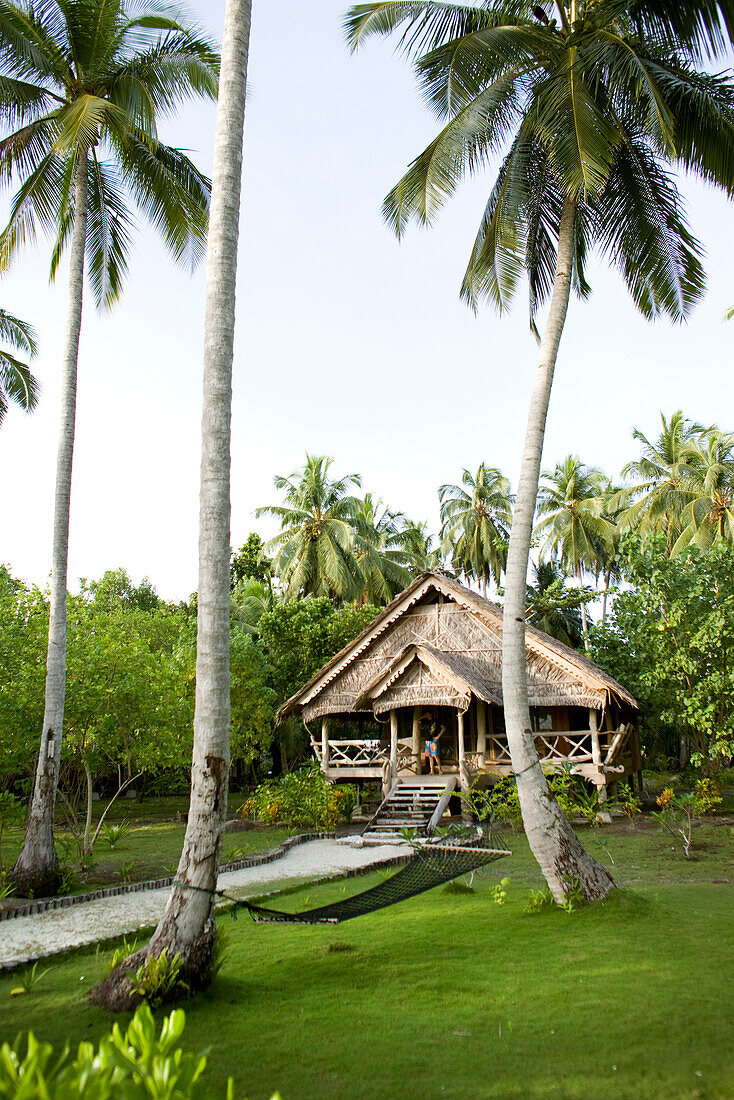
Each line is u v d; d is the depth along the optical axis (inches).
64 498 526.9
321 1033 227.3
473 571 1893.5
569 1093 182.7
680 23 434.9
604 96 455.5
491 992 261.9
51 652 506.6
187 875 273.7
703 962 283.7
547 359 432.5
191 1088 90.3
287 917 294.0
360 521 1626.5
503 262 471.8
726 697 818.8
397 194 483.5
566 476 1708.9
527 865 570.6
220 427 308.3
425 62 463.5
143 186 617.9
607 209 502.3
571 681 848.9
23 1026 241.4
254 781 1405.0
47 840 480.1
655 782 1227.9
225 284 318.7
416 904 443.5
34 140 565.9
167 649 1190.3
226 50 336.2
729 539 1316.4
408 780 861.2
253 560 1983.3
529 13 479.8
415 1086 190.1
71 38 541.0
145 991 248.5
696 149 450.9
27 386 787.4
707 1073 187.8
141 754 630.5
